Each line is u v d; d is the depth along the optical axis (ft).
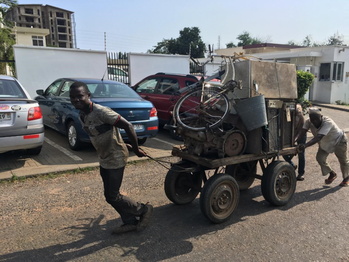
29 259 10.41
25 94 20.22
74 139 22.58
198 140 13.01
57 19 311.27
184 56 50.49
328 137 17.33
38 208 14.14
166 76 30.12
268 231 12.67
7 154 21.57
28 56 37.78
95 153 22.44
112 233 12.14
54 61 39.45
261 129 13.79
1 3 69.36
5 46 67.05
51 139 26.50
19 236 11.78
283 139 14.99
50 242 11.46
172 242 11.68
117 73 45.70
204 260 10.59
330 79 63.93
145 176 18.84
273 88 14.37
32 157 21.11
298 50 69.87
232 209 13.52
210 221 13.00
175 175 14.38
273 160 15.02
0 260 10.31
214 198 12.69
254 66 13.61
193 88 13.92
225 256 10.85
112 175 11.39
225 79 14.70
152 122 23.18
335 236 12.35
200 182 15.56
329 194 16.89
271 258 10.79
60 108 23.89
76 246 11.25
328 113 51.90
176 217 13.82
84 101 10.65
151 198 15.78
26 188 16.34
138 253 10.92
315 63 66.13
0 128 17.48
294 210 14.75
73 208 14.26
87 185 17.04
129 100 22.30
